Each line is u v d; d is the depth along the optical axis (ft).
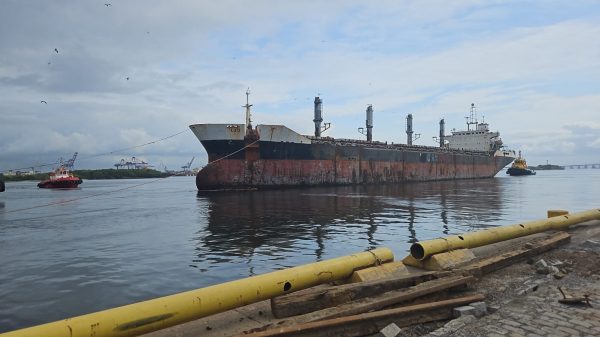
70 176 291.17
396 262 27.84
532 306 21.95
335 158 177.17
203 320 20.42
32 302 32.40
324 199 116.98
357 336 18.90
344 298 21.80
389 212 86.53
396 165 207.41
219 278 38.27
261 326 19.01
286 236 58.85
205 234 62.54
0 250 53.83
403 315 20.13
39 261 46.73
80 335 15.33
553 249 36.11
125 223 79.30
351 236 58.13
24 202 144.56
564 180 306.76
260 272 40.11
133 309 16.85
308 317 19.04
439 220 74.28
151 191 220.64
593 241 37.70
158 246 54.19
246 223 72.64
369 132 218.59
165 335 18.60
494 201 112.68
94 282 37.65
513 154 328.70
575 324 19.35
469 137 293.02
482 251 35.29
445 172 241.14
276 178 157.89
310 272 23.03
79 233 67.92
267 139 152.87
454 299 22.15
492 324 19.44
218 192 147.84
